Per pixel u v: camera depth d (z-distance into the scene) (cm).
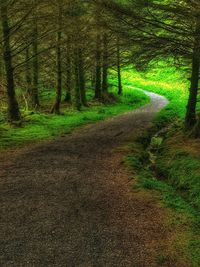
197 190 1205
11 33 2128
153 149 1891
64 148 1745
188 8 1478
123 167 1436
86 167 1433
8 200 1095
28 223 947
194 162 1427
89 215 1002
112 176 1327
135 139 1961
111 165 1461
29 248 826
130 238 884
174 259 807
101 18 1639
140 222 970
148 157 1719
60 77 2870
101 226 940
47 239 867
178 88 5622
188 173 1355
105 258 795
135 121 2630
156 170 1536
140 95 4897
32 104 3105
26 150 1703
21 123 2262
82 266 762
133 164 1478
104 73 4128
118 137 2016
